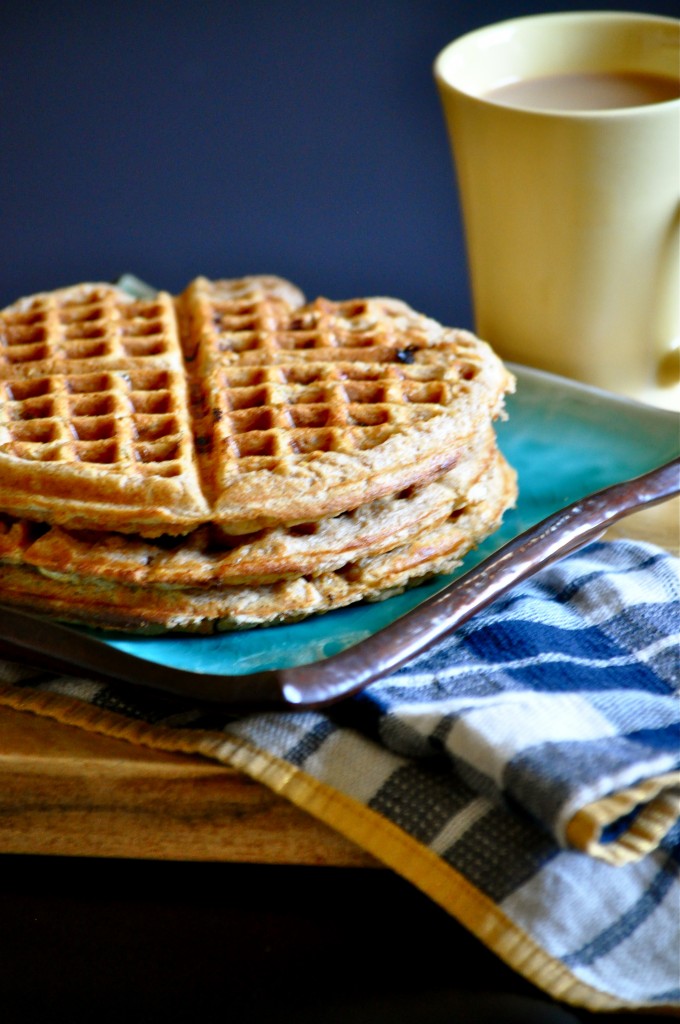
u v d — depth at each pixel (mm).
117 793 583
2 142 922
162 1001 567
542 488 655
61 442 607
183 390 639
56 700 593
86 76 908
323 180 932
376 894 592
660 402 721
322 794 569
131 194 938
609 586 621
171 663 588
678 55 706
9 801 585
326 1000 567
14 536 601
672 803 555
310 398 631
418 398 628
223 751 573
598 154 657
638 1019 563
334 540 596
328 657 574
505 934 550
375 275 950
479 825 557
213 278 953
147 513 589
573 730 565
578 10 879
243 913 587
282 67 904
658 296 691
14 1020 562
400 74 902
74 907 589
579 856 552
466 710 566
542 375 693
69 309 687
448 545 613
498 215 688
